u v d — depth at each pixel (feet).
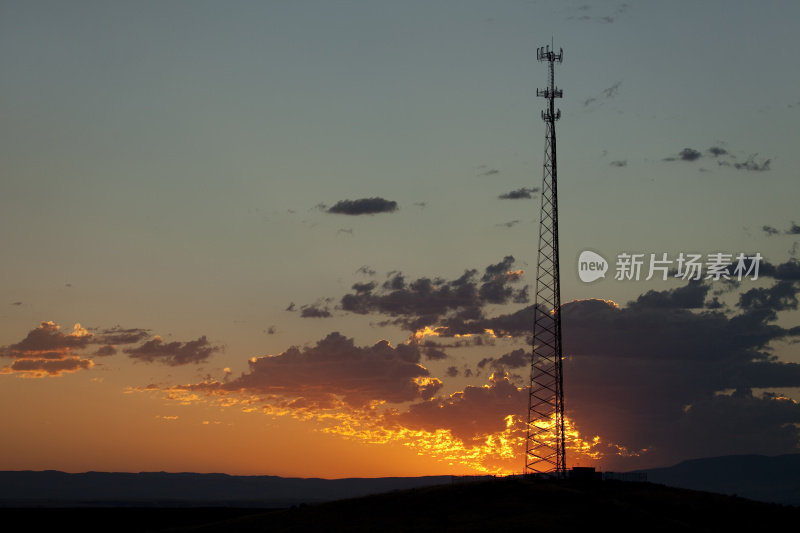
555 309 429.38
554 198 441.68
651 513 320.09
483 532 305.73
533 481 398.83
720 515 316.60
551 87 453.99
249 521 402.93
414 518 348.59
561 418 416.87
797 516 315.17
